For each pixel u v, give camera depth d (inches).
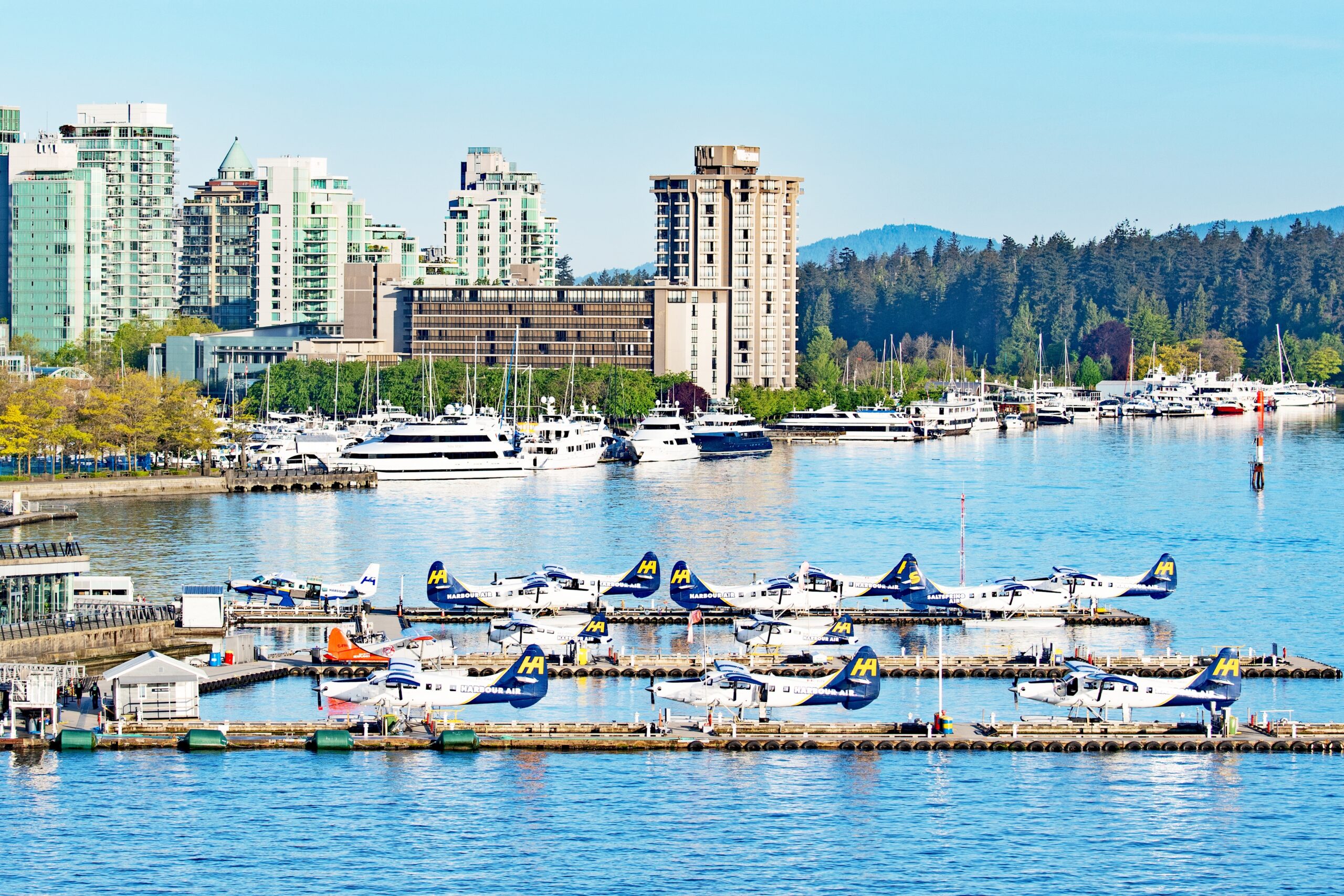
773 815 7608.3
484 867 7047.2
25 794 7726.4
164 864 7037.4
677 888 6870.1
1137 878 6983.3
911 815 7628.0
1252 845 7308.1
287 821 7480.3
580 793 7854.3
